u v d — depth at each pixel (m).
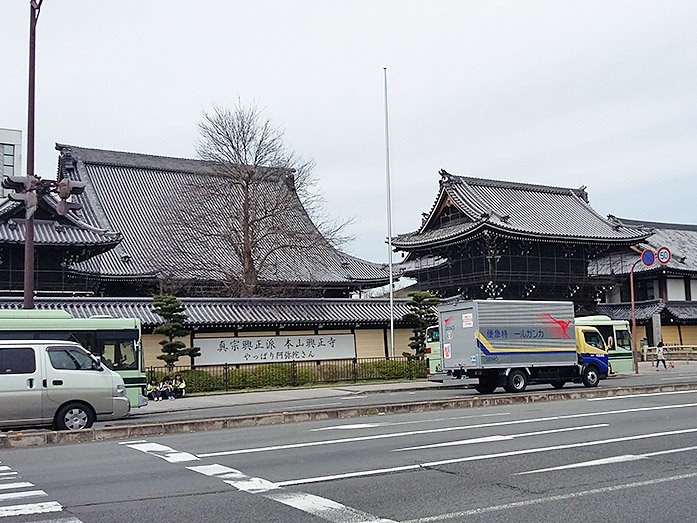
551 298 54.34
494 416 15.98
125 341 23.03
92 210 44.69
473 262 52.66
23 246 36.59
